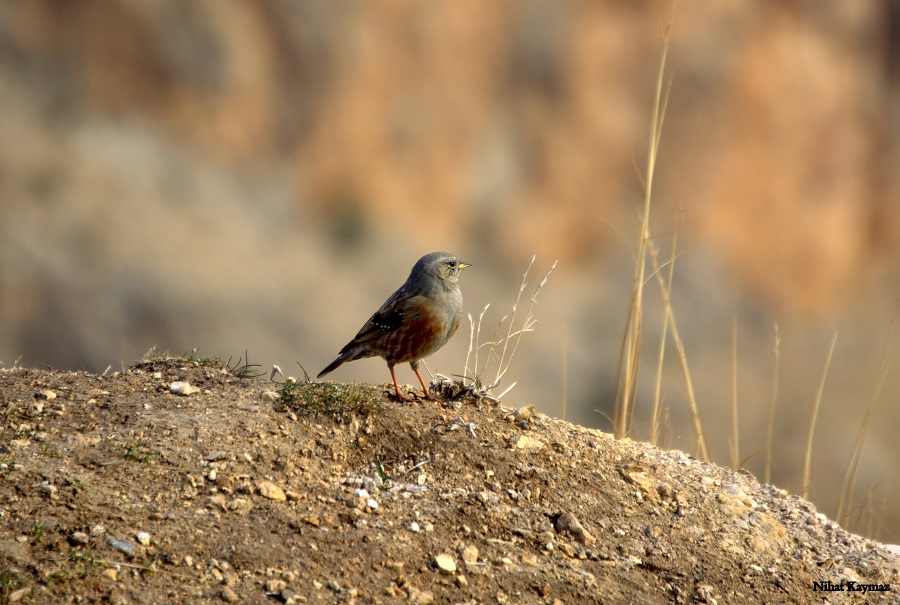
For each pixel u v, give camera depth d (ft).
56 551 13.12
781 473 75.41
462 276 106.22
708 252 115.55
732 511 17.37
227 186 102.01
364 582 13.65
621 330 108.37
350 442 17.03
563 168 116.06
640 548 15.72
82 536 13.47
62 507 14.05
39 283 85.92
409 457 16.94
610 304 111.14
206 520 14.38
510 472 16.87
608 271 114.21
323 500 15.40
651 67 116.57
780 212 120.78
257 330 93.40
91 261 89.04
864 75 126.93
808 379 101.09
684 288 112.47
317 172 108.06
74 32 98.84
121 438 16.08
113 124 99.45
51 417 16.71
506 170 115.03
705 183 117.60
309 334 95.45
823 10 122.72
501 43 114.62
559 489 16.71
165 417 16.89
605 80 116.98
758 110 118.93
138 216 94.73
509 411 19.01
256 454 16.15
